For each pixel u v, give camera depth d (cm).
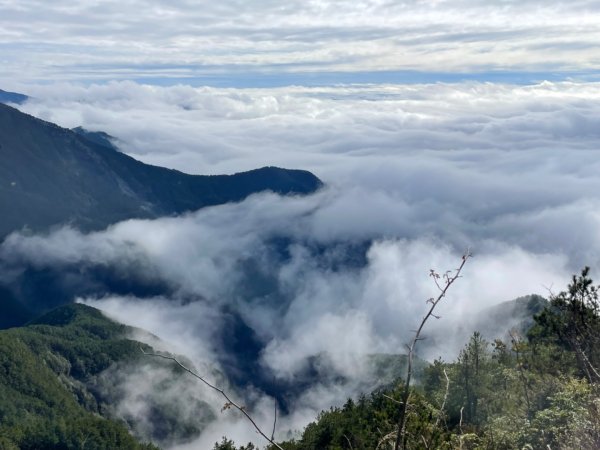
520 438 1213
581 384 1284
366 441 1339
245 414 486
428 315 503
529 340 2134
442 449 746
